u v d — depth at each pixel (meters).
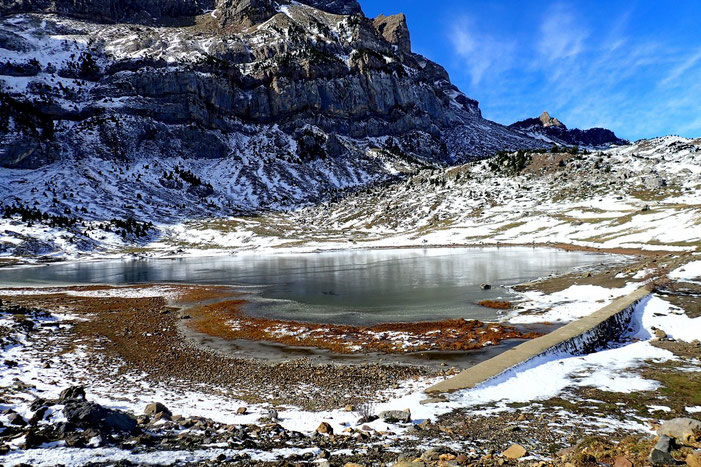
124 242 150.38
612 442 9.98
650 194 137.50
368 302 42.03
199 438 10.70
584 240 105.50
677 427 9.79
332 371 21.19
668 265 42.72
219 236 166.12
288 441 10.77
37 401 12.92
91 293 54.78
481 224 149.38
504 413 12.76
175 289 57.28
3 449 8.84
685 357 18.22
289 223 195.50
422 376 19.84
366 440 10.78
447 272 64.19
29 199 185.38
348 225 186.38
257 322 34.28
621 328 24.50
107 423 10.78
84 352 24.14
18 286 64.25
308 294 48.59
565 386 15.27
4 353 22.36
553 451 9.66
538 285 46.56
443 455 9.09
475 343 25.75
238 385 18.73
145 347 26.55
